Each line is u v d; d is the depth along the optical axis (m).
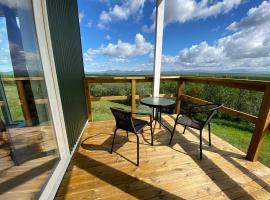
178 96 3.51
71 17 2.47
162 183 1.52
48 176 1.42
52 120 1.59
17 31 1.46
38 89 1.58
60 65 1.79
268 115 1.69
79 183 1.50
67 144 1.78
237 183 1.54
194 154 2.04
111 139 2.43
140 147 2.20
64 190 1.42
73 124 2.12
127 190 1.43
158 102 2.38
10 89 1.72
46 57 1.48
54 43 1.65
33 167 1.54
